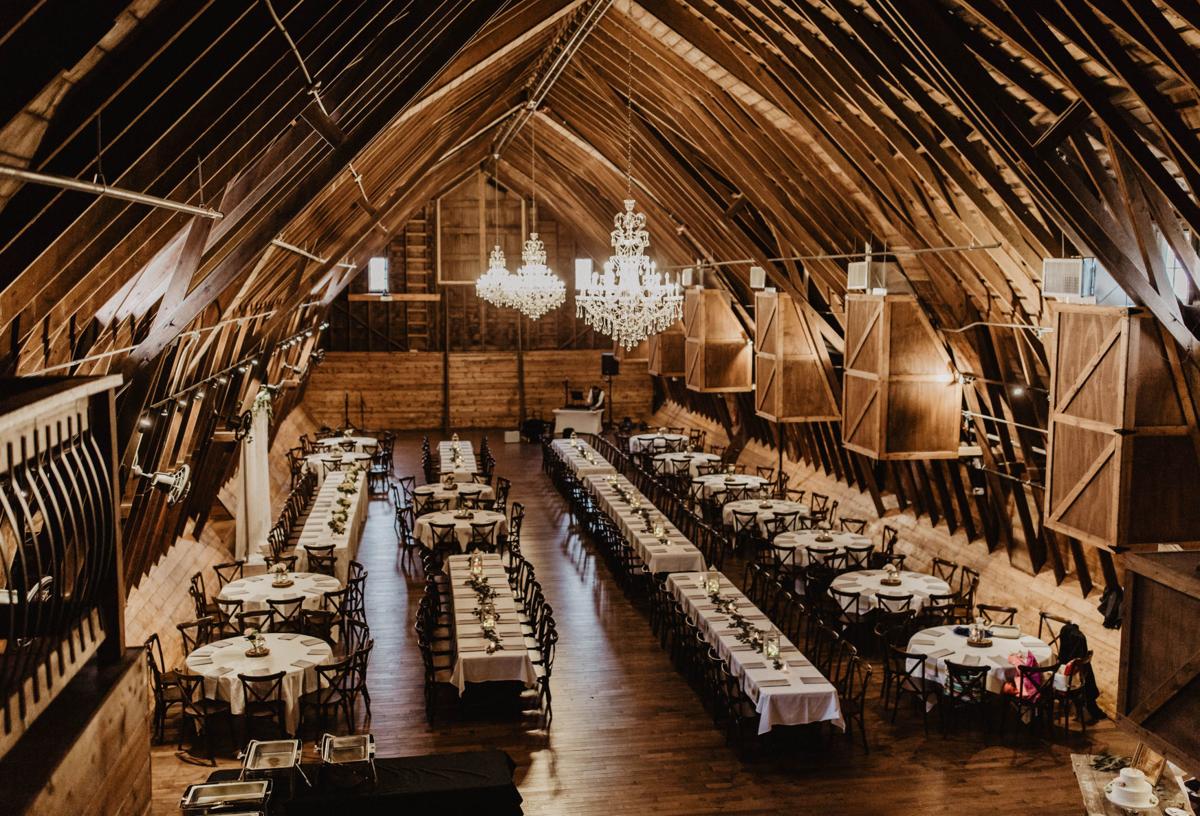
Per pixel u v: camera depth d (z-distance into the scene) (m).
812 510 18.16
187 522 16.41
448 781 7.91
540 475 25.38
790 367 16.69
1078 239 8.73
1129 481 8.96
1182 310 8.85
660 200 19.05
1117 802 8.34
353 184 13.65
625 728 11.30
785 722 10.37
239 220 8.41
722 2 11.25
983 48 8.38
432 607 13.91
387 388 31.58
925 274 12.77
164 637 12.68
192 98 5.70
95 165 5.41
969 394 13.52
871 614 13.23
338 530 16.69
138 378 8.29
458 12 9.12
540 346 32.34
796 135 13.12
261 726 11.22
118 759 4.93
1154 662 4.86
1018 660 11.06
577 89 17.25
